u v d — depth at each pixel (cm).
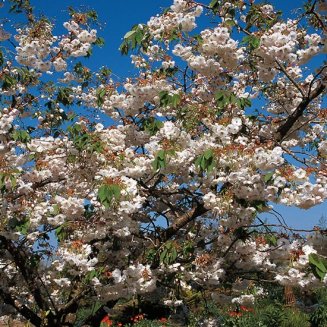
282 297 1155
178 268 514
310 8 493
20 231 434
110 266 524
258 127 565
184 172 505
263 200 420
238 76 561
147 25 496
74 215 454
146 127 520
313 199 392
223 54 452
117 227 471
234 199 428
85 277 455
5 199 446
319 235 400
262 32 467
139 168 451
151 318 957
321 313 1057
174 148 439
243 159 404
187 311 676
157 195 538
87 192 504
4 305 579
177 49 471
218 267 505
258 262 506
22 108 583
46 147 489
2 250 532
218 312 917
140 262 520
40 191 516
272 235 468
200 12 491
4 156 434
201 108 467
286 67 582
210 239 561
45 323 539
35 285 536
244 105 438
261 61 484
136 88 495
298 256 402
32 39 506
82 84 677
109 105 549
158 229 558
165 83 495
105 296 484
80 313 663
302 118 595
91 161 487
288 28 461
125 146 528
